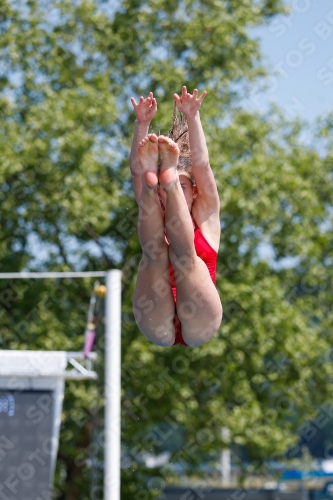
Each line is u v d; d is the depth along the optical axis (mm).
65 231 26453
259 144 27031
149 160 6789
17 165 24969
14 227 26656
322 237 28703
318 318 29656
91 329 16047
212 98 26656
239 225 26562
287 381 28047
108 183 26906
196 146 7648
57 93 26953
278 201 26453
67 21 28047
